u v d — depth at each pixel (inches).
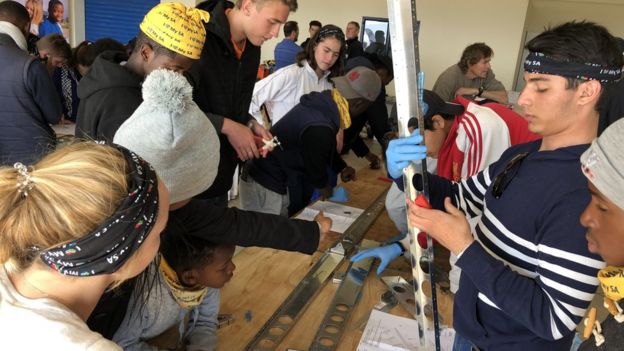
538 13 292.5
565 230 31.0
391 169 38.2
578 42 31.3
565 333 31.4
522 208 34.3
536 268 34.0
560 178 32.8
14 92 93.5
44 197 22.0
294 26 211.2
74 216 21.9
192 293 42.1
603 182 23.3
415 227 34.6
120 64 56.1
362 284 56.8
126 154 24.8
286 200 87.5
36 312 23.3
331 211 80.6
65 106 140.3
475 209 46.4
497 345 38.3
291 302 51.3
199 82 67.4
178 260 40.5
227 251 42.6
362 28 262.7
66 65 140.5
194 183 33.7
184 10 53.2
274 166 83.1
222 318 47.5
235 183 131.4
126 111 50.9
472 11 247.0
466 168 64.9
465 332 40.7
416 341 46.4
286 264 59.4
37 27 244.7
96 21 282.4
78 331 23.4
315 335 46.3
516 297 32.0
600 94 32.4
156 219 24.7
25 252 23.2
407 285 56.6
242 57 74.5
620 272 24.7
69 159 23.1
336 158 93.6
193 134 32.0
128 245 23.5
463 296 40.1
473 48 165.0
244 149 66.0
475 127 62.6
